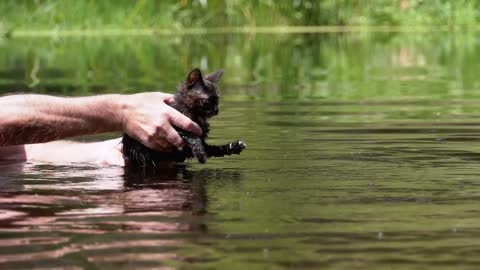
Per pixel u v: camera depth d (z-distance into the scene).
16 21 20.58
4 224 3.69
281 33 21.23
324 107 8.71
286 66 14.05
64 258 3.13
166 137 5.27
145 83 10.94
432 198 4.24
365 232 3.52
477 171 5.03
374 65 14.21
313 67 13.93
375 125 7.23
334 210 3.96
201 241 3.38
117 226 3.64
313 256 3.15
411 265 3.05
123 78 11.67
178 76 11.93
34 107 5.32
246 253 3.20
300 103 9.11
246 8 22.47
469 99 9.34
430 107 8.61
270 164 5.40
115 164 5.57
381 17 23.30
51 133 5.36
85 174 5.15
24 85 10.58
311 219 3.76
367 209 3.97
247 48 17.06
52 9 20.84
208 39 19.25
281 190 4.49
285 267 3.02
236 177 4.95
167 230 3.56
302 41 18.88
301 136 6.62
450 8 23.59
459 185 4.59
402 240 3.39
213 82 5.85
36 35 20.14
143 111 5.32
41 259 3.12
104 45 17.42
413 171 5.05
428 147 6.00
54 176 5.06
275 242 3.35
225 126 7.24
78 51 16.11
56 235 3.48
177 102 5.60
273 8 22.67
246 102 9.21
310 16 23.14
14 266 3.04
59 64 13.80
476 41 18.58
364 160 5.48
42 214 3.90
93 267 3.03
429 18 23.59
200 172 5.16
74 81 11.20
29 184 4.76
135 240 3.39
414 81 11.62
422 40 19.11
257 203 4.13
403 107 8.65
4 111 5.28
